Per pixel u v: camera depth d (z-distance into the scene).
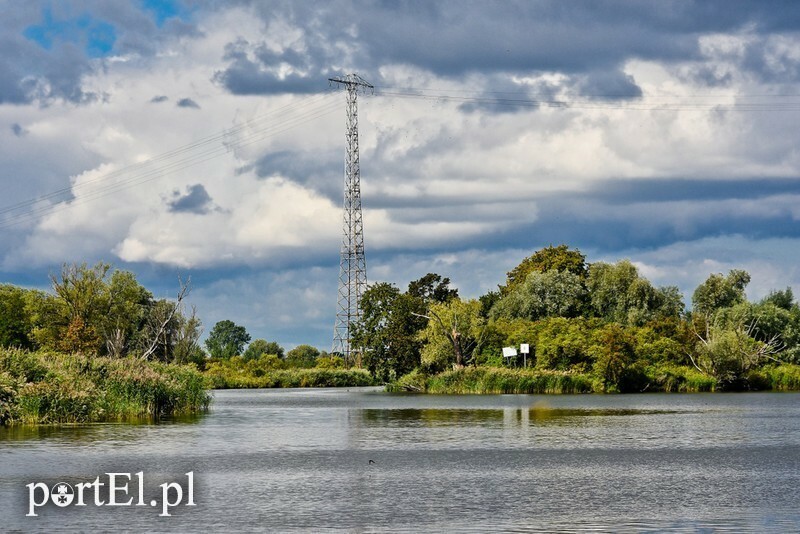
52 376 61.28
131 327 122.06
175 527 26.58
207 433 53.12
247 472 36.94
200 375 76.12
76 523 27.27
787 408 77.88
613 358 112.94
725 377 120.56
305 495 31.55
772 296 146.12
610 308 146.50
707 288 148.12
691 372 121.31
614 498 30.81
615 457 41.72
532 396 104.06
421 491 32.28
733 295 148.38
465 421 63.19
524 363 119.25
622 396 103.38
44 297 127.25
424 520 27.30
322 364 179.75
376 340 130.38
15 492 32.19
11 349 61.62
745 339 122.38
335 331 163.12
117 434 51.69
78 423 59.00
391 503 29.98
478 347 124.25
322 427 58.19
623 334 114.75
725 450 44.34
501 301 151.75
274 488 33.03
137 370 67.25
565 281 149.12
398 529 26.11
